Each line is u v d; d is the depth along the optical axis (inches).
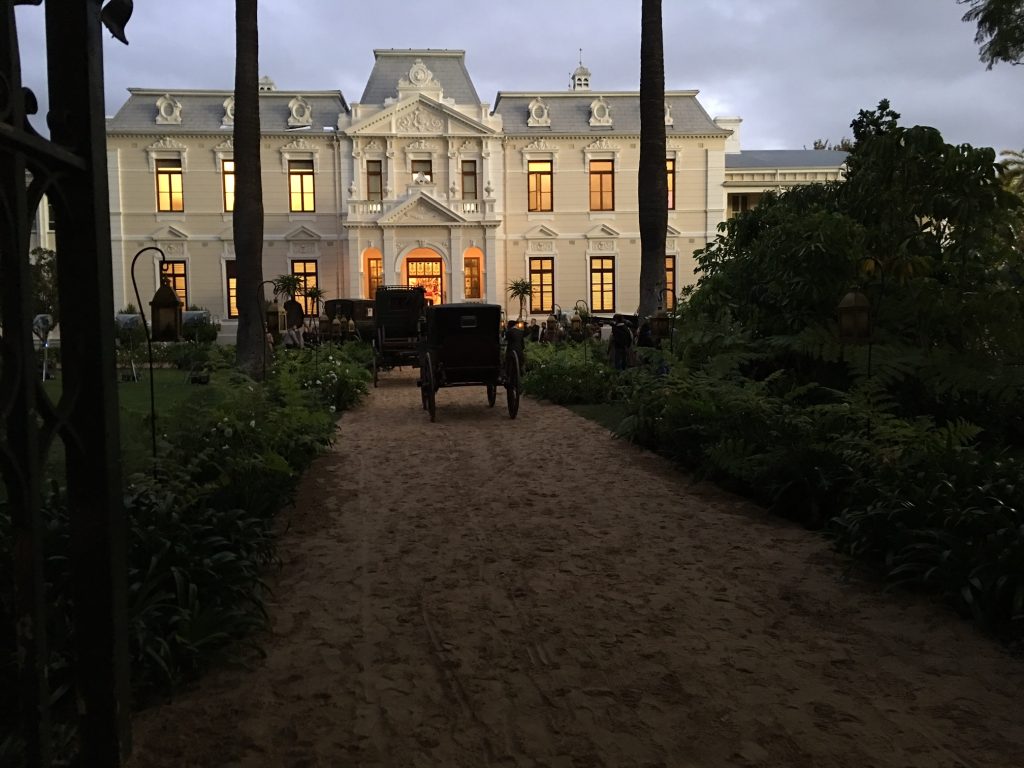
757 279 421.7
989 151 376.5
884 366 336.8
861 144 430.6
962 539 184.4
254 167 611.5
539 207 1581.0
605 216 1574.8
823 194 453.1
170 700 140.1
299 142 1514.5
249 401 301.1
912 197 391.5
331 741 126.8
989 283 377.1
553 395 635.5
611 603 187.9
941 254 395.5
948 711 134.0
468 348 530.3
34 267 861.2
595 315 1578.5
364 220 1486.2
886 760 119.0
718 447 291.4
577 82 1733.5
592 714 134.5
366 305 1169.4
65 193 85.4
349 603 189.6
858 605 183.6
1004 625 167.6
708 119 1584.6
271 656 159.3
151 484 186.5
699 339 407.8
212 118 1524.4
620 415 521.7
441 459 381.7
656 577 205.9
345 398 596.1
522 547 234.2
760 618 177.3
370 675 150.7
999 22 525.7
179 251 1518.2
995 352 364.8
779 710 134.9
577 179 1572.3
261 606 171.0
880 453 221.5
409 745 125.6
